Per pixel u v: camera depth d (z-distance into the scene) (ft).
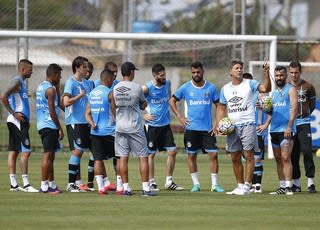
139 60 339.16
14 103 151.23
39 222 113.60
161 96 165.68
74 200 138.21
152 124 164.55
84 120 153.38
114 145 148.36
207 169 205.87
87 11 353.51
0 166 204.44
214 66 322.14
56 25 343.67
